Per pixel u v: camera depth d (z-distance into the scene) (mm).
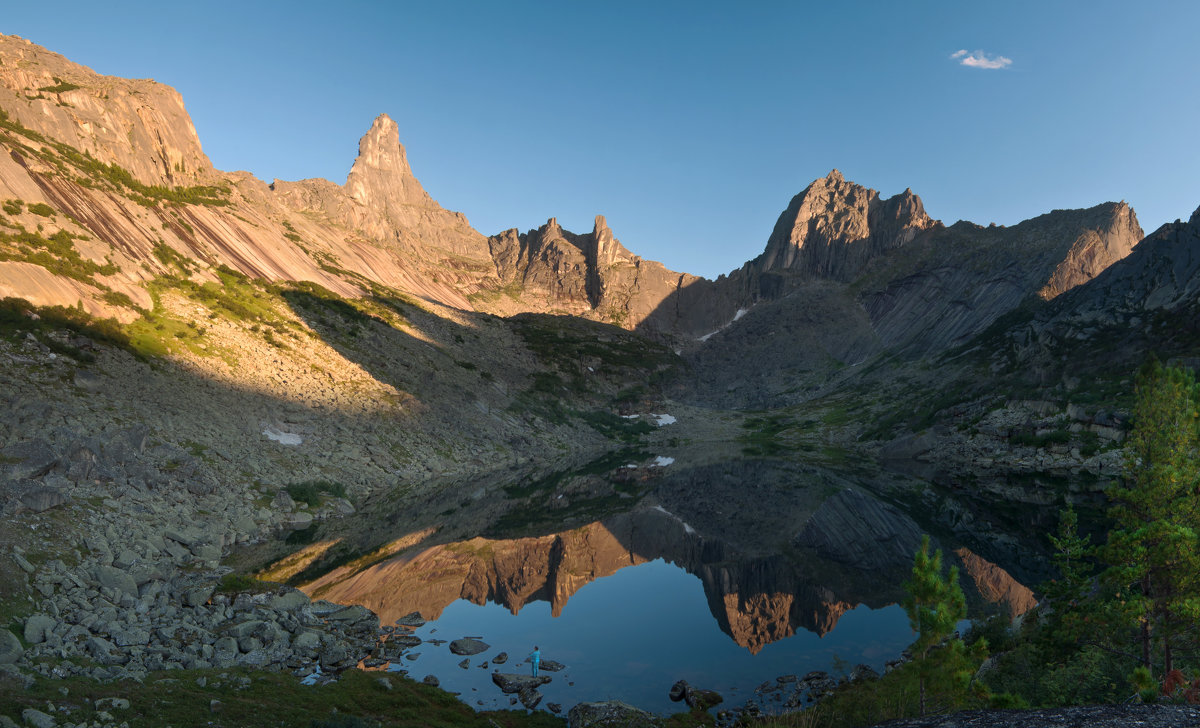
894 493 84250
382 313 172250
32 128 125750
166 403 67000
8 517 31516
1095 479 89125
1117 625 17625
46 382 57500
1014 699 16109
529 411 157500
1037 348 160875
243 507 53906
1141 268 167000
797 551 55031
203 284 116750
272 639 27719
